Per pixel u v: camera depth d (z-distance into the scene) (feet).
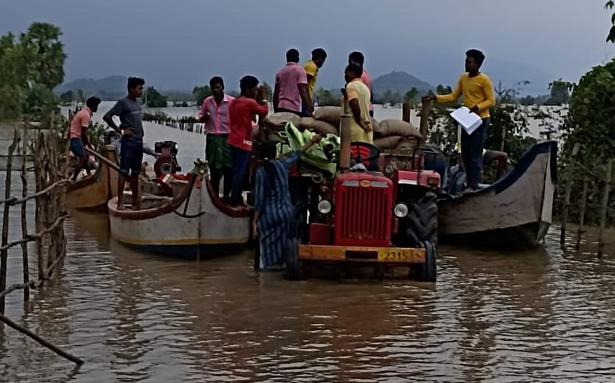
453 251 44.68
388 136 45.55
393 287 34.91
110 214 46.93
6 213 29.78
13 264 38.17
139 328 28.40
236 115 42.75
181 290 33.99
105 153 56.08
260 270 37.83
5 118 193.16
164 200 47.62
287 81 48.37
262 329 28.37
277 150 40.55
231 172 45.65
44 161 36.22
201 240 40.42
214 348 26.22
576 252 44.47
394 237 38.22
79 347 26.18
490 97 45.60
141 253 42.37
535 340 27.58
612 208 53.47
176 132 183.52
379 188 35.35
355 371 24.21
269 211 37.60
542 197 42.88
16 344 26.43
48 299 32.30
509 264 40.75
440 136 63.31
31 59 209.56
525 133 65.21
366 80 43.27
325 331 28.19
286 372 24.06
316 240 36.65
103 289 34.09
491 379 23.70
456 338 27.66
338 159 37.88
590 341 27.53
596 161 53.47
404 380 23.52
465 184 48.16
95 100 59.47
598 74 56.65
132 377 23.48
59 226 37.60
